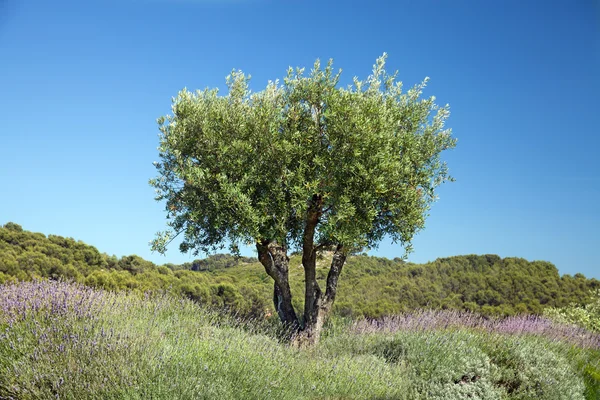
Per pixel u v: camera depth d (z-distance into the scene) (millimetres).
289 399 6527
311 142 10883
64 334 6555
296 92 11281
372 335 12039
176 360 6211
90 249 40938
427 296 46250
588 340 13773
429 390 7840
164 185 11625
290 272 37312
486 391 7871
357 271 52500
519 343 10430
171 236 11078
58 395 5180
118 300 9539
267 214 10414
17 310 7332
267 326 11320
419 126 12484
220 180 10172
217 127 10961
